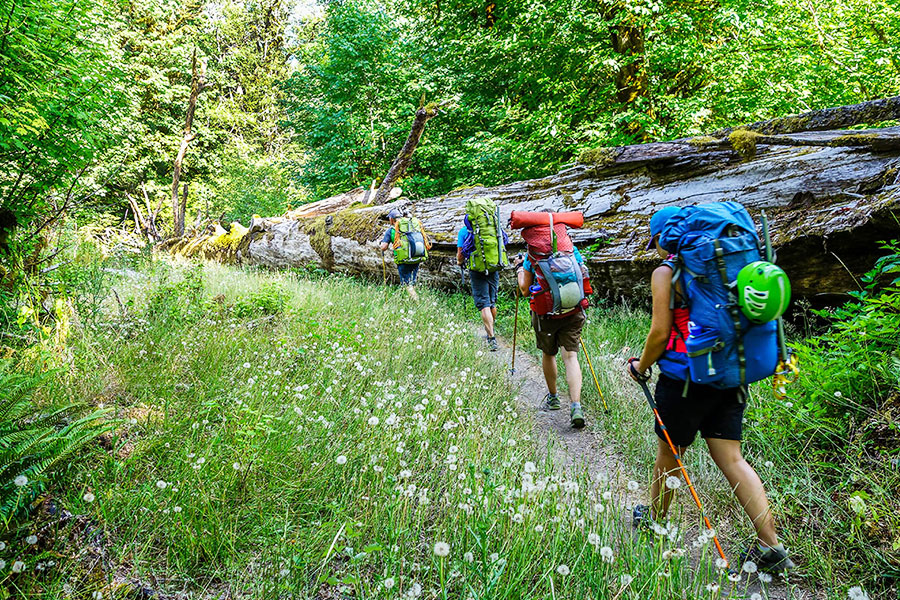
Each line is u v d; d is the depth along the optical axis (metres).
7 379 2.86
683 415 2.54
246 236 13.80
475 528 2.49
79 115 5.08
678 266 2.45
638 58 11.59
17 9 4.68
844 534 2.58
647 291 6.79
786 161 5.64
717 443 2.55
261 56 35.25
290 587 2.21
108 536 2.39
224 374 4.11
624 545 2.53
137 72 18.81
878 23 11.54
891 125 5.67
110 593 2.13
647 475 3.43
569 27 11.50
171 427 3.20
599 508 2.44
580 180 7.86
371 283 10.02
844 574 2.42
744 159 6.07
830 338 3.79
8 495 2.26
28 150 4.83
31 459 2.41
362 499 2.79
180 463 2.87
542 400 4.93
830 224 4.86
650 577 2.21
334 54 17.30
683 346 2.48
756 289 2.21
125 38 19.20
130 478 2.75
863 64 11.21
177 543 2.41
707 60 11.57
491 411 4.26
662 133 10.87
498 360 5.87
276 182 23.89
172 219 22.36
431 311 7.37
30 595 2.05
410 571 2.35
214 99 29.58
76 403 2.97
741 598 2.29
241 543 2.49
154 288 6.73
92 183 11.80
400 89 17.34
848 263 4.87
